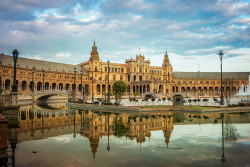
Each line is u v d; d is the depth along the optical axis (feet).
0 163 52.90
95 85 481.87
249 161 53.83
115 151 62.49
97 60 490.49
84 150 63.57
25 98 289.94
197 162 53.16
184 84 591.37
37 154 59.88
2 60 334.44
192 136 81.92
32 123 117.29
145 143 71.61
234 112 173.68
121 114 160.35
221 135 83.05
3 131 58.18
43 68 406.82
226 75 607.37
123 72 531.91
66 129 98.07
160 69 581.53
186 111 179.32
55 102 355.15
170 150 63.21
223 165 51.16
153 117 140.36
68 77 440.86
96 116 148.36
